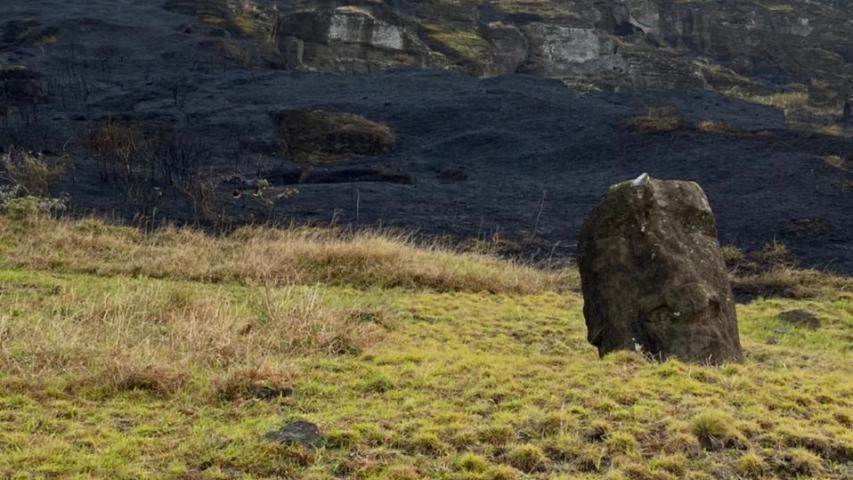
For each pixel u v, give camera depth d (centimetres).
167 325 870
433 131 2759
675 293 761
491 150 2528
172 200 1802
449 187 2111
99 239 1362
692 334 752
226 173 2111
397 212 1828
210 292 1082
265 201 1800
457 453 539
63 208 1581
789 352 952
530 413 594
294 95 3125
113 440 547
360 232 1595
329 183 2141
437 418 587
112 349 725
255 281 1197
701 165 2203
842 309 1235
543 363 763
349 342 823
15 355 712
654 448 548
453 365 727
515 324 1034
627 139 2519
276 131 2602
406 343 862
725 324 770
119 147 2091
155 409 615
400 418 593
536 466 525
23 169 1803
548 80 3688
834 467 539
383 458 529
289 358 761
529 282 1325
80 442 544
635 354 747
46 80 3244
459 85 3394
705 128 2538
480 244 1606
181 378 666
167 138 2391
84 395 633
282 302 945
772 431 572
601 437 562
